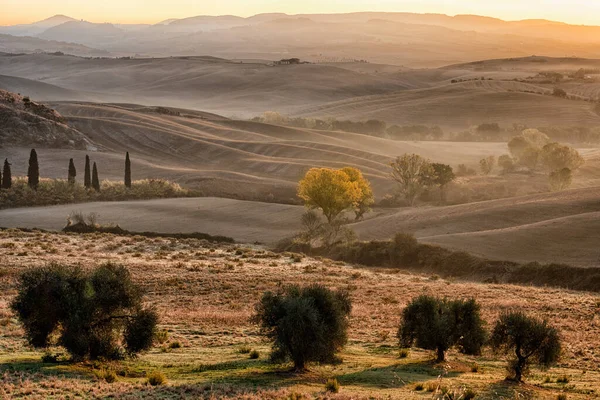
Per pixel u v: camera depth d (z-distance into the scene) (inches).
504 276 4921.3
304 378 1884.8
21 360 1999.3
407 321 2352.4
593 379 2074.3
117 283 2075.5
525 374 2065.7
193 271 4628.4
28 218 7854.3
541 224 6205.7
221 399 1568.7
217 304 3511.3
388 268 5575.8
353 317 3169.3
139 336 2064.5
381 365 2153.1
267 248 6594.5
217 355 2268.7
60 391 1606.8
